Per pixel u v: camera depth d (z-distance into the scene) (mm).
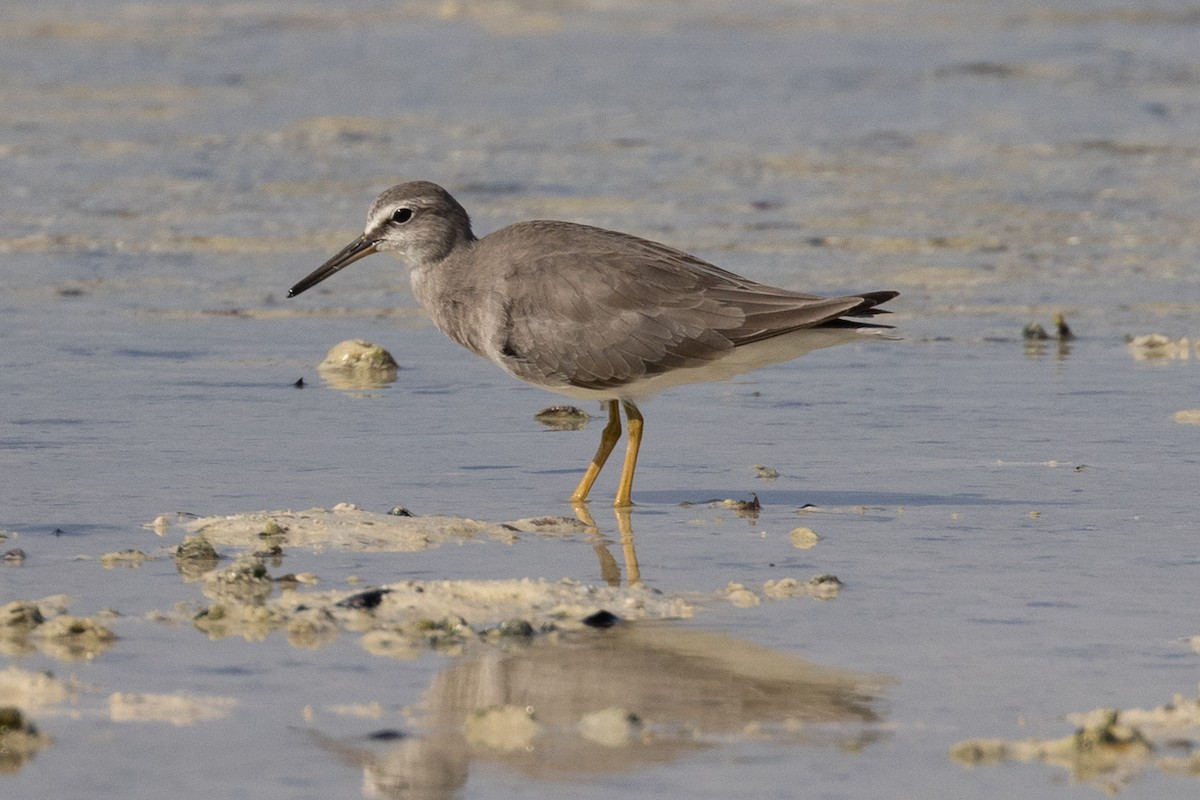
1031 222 25625
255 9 44469
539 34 42406
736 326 13047
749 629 10078
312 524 12203
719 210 25906
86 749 8156
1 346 18594
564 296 13312
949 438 15398
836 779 7906
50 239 23891
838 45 41625
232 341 19281
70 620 9781
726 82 36844
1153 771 7984
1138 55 40188
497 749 8234
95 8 43781
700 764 8078
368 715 8641
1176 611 10414
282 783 7820
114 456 14367
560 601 10500
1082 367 18297
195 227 24734
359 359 18156
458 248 14125
